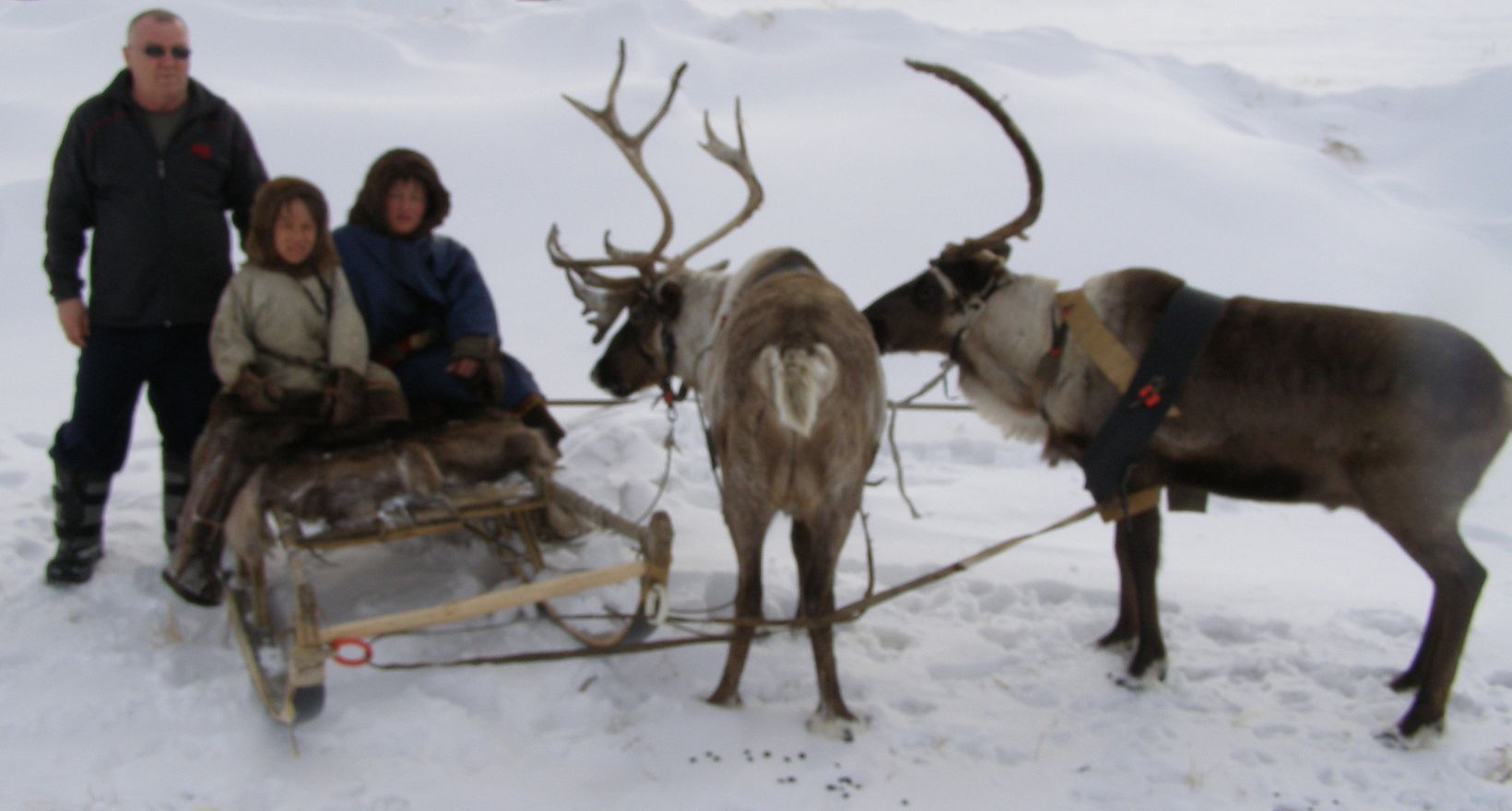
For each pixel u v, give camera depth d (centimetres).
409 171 480
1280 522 652
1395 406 396
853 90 1462
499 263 1024
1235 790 382
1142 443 426
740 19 1698
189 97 476
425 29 1628
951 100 1420
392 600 479
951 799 372
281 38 1496
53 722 384
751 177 490
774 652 463
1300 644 487
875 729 408
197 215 475
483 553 518
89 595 470
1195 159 1284
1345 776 391
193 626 450
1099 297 444
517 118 1273
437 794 361
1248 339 418
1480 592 406
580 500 439
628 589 484
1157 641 449
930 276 473
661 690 430
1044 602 531
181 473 500
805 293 410
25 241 950
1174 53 2586
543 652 420
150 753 375
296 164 1151
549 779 372
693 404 755
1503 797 377
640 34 1609
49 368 801
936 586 529
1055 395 454
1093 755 401
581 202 1130
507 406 508
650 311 495
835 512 394
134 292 466
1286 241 1150
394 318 495
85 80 1345
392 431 454
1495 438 400
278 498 411
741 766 383
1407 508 404
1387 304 1025
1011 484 684
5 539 511
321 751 379
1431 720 408
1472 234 1254
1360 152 1582
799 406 358
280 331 454
